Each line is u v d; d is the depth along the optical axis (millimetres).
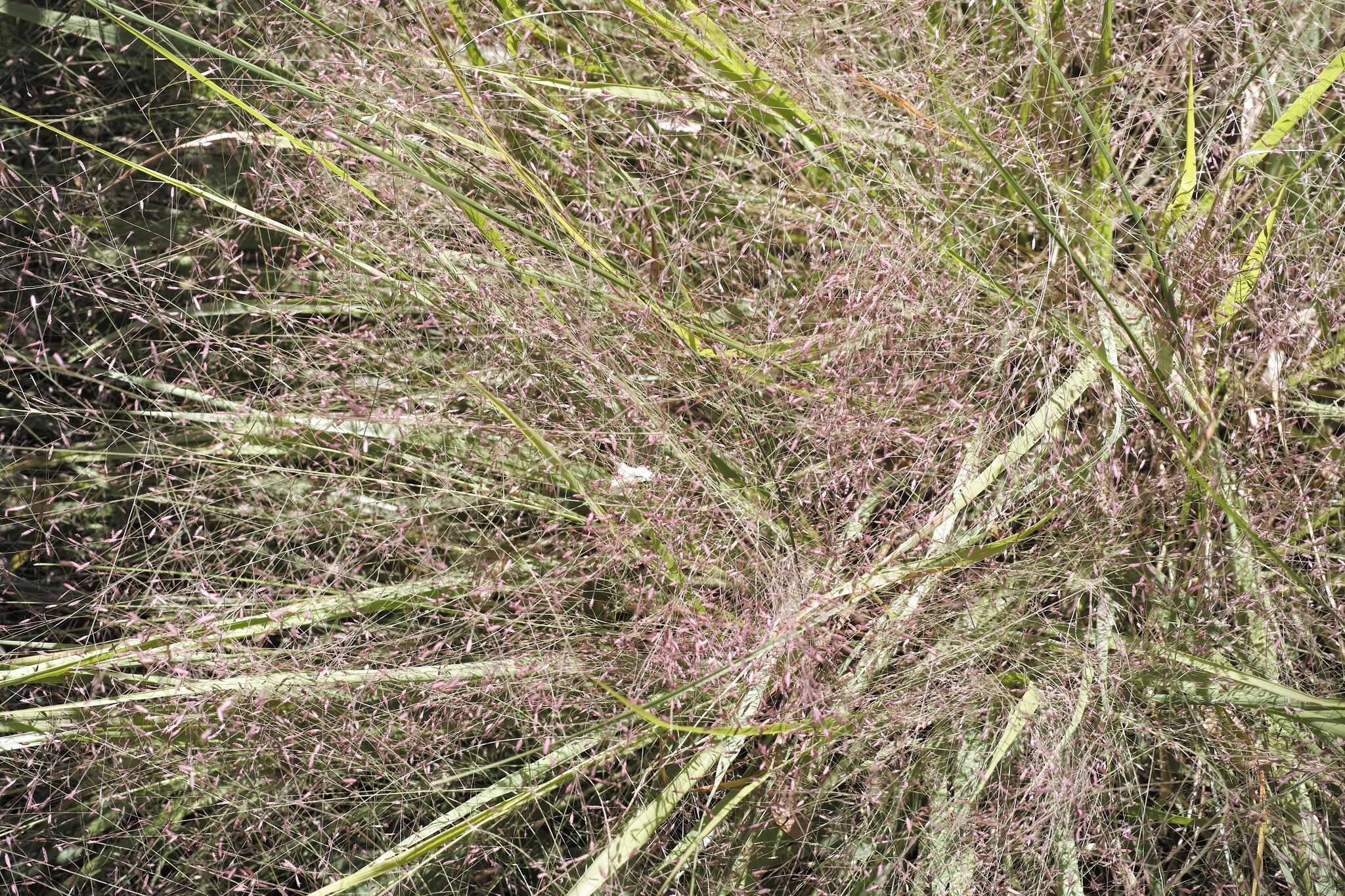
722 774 1457
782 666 1460
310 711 1587
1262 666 1497
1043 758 1428
